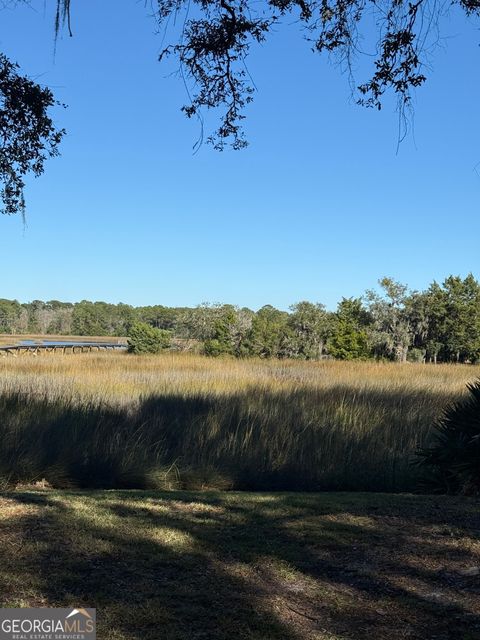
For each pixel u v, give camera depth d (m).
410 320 43.94
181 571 3.38
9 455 7.47
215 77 5.78
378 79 5.37
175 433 9.22
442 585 3.27
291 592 3.16
